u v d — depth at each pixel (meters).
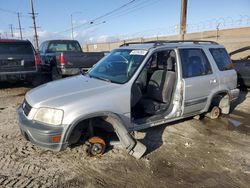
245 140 4.98
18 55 8.73
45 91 4.09
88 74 4.98
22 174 3.60
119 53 5.07
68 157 4.09
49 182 3.44
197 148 4.57
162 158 4.17
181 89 4.81
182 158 4.19
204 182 3.55
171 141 4.82
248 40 17.25
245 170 3.89
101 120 4.12
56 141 3.50
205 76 5.30
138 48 4.79
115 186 3.41
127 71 4.41
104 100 3.83
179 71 4.82
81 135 4.13
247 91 9.52
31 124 3.59
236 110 6.97
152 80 5.20
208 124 5.77
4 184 3.36
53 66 10.37
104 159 4.06
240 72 9.34
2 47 8.45
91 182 3.48
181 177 3.65
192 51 5.20
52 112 3.55
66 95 3.81
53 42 12.16
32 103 3.79
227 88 5.89
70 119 3.54
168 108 4.80
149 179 3.59
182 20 14.45
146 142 4.74
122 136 4.00
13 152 4.22
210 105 5.80
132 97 4.68
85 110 3.64
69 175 3.62
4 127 5.32
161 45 4.78
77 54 9.59
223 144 4.77
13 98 7.97
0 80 8.59
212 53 5.64
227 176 3.71
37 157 4.08
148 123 4.50
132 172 3.74
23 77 8.95
